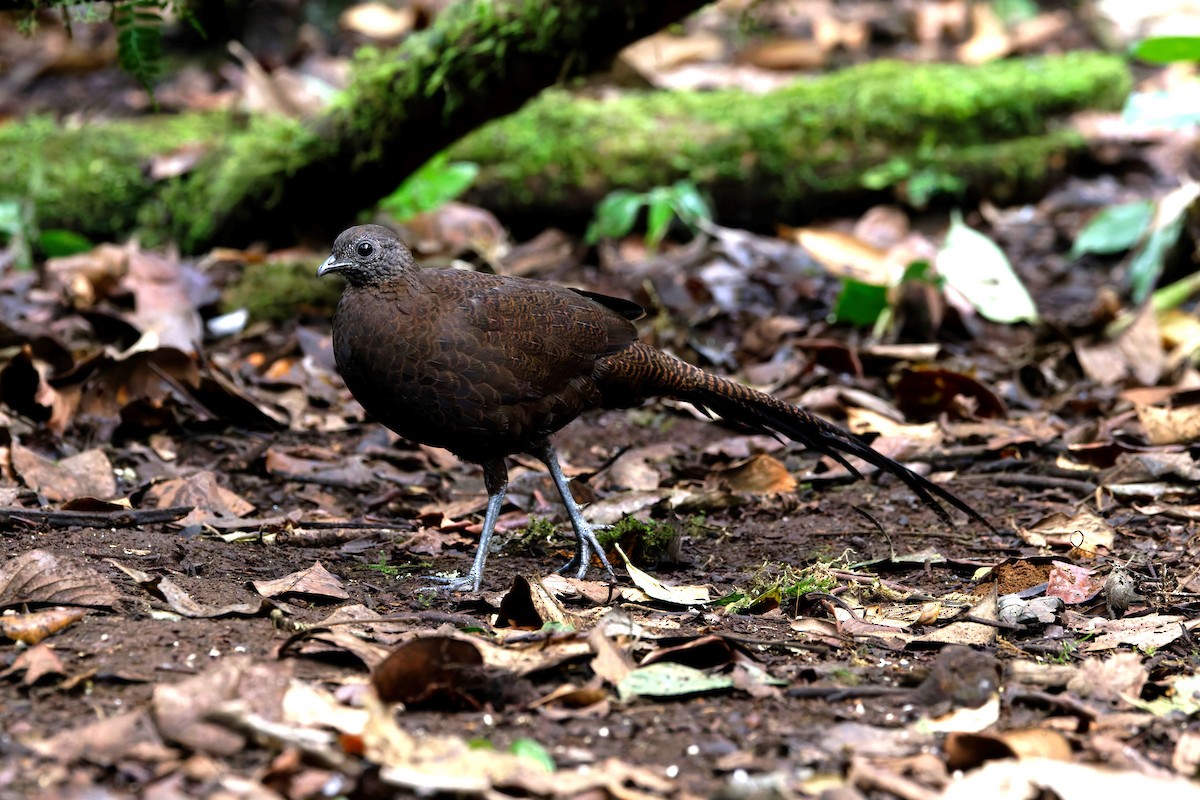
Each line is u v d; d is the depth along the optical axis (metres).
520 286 8.79
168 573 7.84
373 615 7.23
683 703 6.44
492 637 7.06
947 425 11.45
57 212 15.14
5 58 21.17
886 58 21.72
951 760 5.87
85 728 5.67
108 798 5.14
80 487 9.52
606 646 6.59
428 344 8.32
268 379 12.00
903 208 17.23
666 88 19.19
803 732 6.07
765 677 6.64
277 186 14.54
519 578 7.26
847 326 14.01
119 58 10.71
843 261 14.20
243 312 13.48
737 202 16.72
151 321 12.65
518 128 16.55
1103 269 15.94
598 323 8.95
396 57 13.74
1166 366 12.44
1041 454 10.98
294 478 10.37
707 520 9.98
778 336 13.28
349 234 8.42
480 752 5.57
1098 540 9.09
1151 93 14.36
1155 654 7.26
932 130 17.05
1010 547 9.20
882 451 10.89
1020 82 17.64
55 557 7.42
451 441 8.64
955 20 22.73
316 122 14.29
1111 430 11.20
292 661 6.62
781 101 17.20
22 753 5.54
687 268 15.42
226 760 5.58
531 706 6.26
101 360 11.06
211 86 20.09
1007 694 6.51
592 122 16.73
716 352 13.20
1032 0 24.47
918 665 7.03
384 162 14.14
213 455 10.88
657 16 12.71
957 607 7.80
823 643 7.26
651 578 8.18
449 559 9.10
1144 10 22.52
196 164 15.32
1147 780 5.58
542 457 8.94
